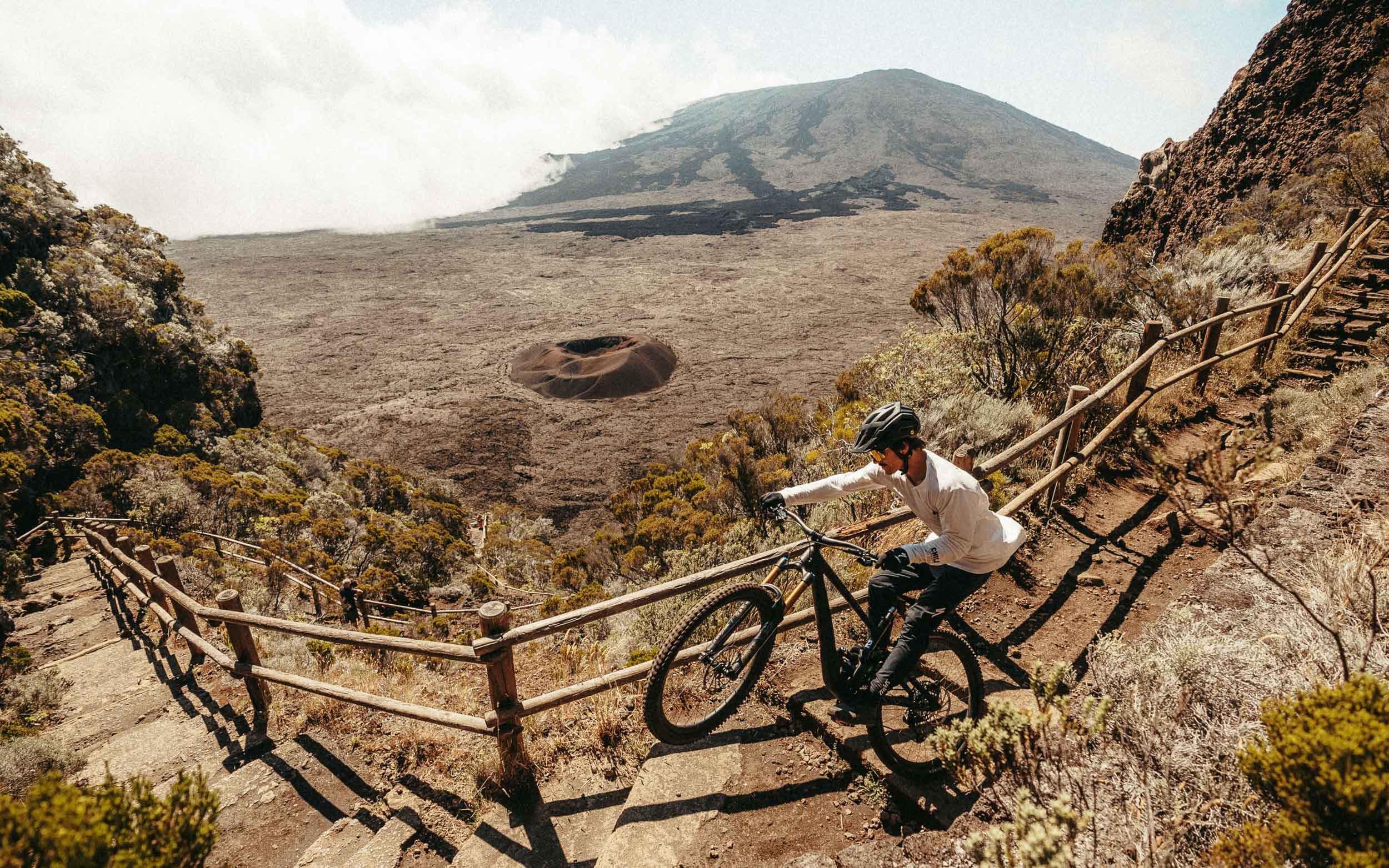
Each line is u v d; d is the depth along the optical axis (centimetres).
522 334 15438
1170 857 205
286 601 1522
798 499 317
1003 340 1120
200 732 510
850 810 309
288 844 385
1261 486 550
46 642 848
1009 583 482
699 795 324
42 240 5162
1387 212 1298
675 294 18912
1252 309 802
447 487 7650
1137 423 718
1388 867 141
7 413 2633
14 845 141
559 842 339
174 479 2633
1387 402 594
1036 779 235
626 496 3728
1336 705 169
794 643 420
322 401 11188
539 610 1561
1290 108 2286
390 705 402
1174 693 284
